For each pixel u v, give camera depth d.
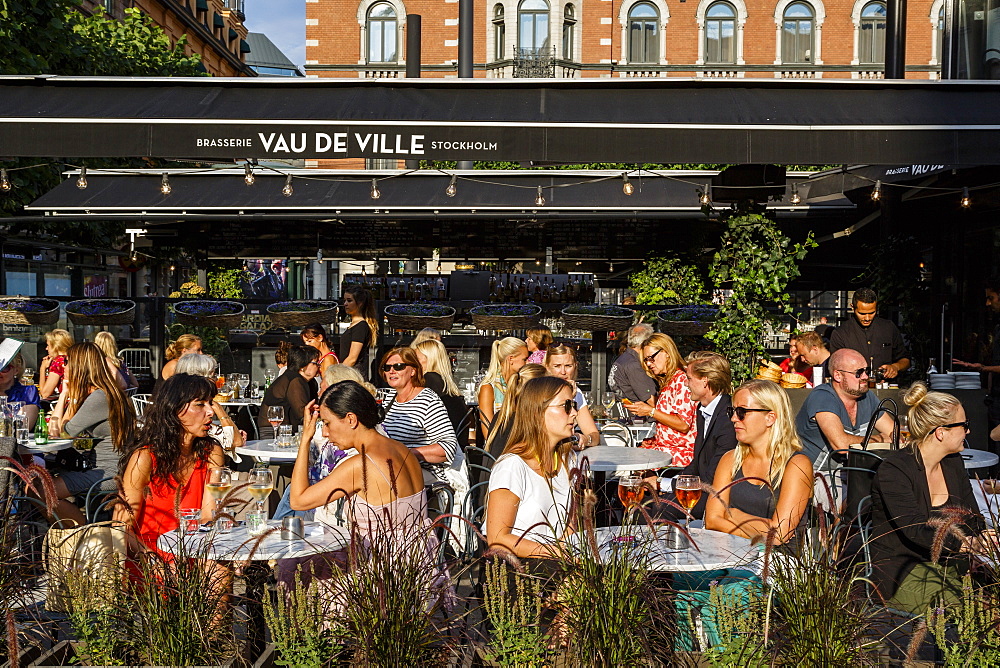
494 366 7.89
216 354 12.59
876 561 3.98
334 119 6.56
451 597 3.04
